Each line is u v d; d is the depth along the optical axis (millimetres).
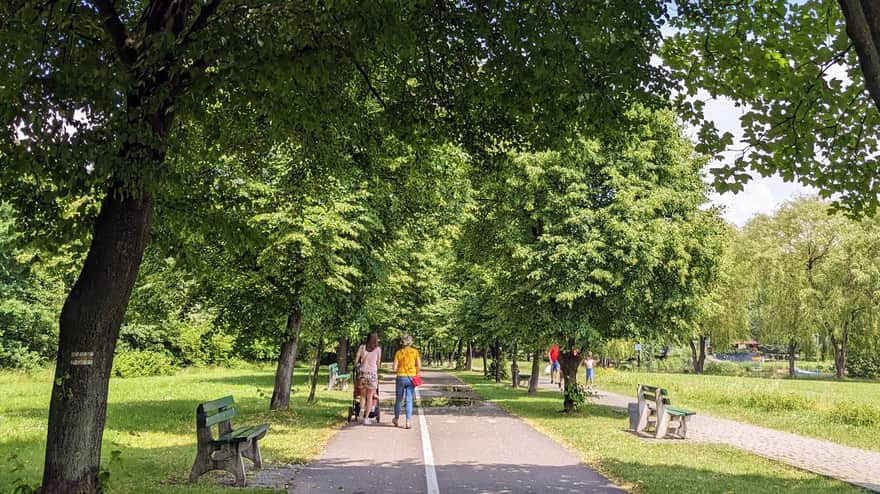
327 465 9750
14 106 5668
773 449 12828
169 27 6703
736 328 49812
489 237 19922
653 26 7312
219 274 15320
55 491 6250
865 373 57656
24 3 5965
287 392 17109
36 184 7617
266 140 10547
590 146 16812
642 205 17078
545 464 10078
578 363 18844
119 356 40250
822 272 46531
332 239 14133
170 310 18000
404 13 7426
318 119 8383
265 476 8781
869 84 4625
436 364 85062
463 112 9117
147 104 6031
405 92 9383
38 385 31391
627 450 11625
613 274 16984
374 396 15680
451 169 15906
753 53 8281
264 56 6227
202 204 8742
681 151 19078
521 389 30750
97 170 5730
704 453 11695
